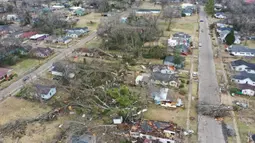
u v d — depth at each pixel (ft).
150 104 129.18
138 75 158.10
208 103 128.88
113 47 203.62
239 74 157.17
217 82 153.38
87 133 106.63
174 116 119.55
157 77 150.10
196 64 180.04
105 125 110.93
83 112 120.78
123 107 121.70
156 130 106.01
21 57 189.06
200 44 222.28
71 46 217.15
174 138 102.99
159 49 193.57
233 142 102.68
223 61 187.01
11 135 105.70
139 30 220.23
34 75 160.86
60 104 127.54
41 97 132.05
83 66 163.32
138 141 101.91
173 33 256.32
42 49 195.72
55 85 143.54
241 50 200.13
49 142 101.60
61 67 160.04
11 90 142.61
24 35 236.63
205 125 113.19
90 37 243.60
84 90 134.62
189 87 146.72
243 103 129.29
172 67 168.86
